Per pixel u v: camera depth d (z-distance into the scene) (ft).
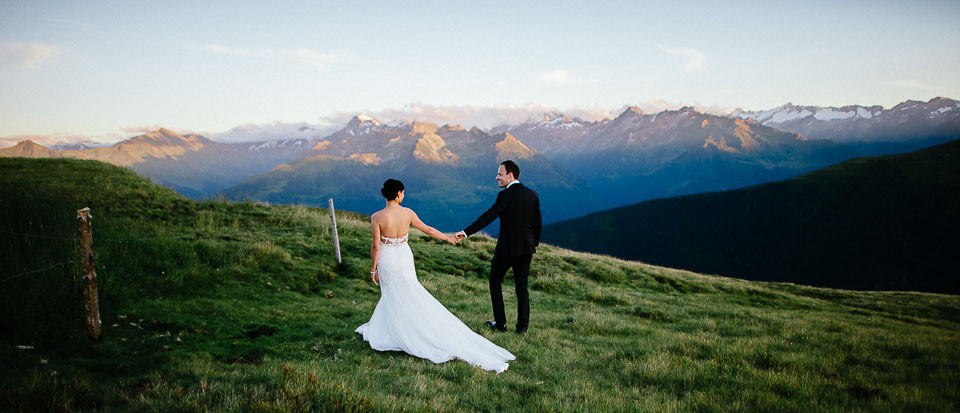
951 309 65.10
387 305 21.61
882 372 22.29
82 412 11.83
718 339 28.94
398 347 21.06
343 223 62.08
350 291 37.04
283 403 12.69
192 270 31.45
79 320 20.89
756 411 16.08
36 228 28.63
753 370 20.92
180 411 12.04
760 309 51.16
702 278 74.23
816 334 32.09
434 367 19.03
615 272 63.10
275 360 18.83
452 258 56.29
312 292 35.60
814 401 16.99
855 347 27.43
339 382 15.44
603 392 17.19
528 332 26.86
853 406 16.90
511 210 24.32
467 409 14.53
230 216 55.42
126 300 24.59
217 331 22.71
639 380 19.51
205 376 15.28
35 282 21.91
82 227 18.69
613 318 35.19
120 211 45.52
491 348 21.35
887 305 67.15
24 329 18.39
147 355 18.43
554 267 60.85
